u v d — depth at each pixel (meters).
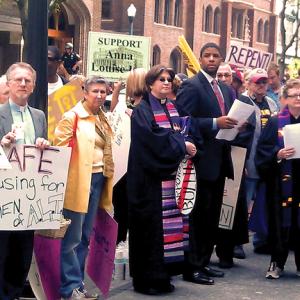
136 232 6.25
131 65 10.02
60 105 6.51
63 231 5.28
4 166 4.59
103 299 6.01
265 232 7.39
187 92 6.62
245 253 8.12
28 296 5.83
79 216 5.62
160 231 6.20
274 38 52.56
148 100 6.20
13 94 4.96
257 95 7.93
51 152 4.91
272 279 6.90
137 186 6.20
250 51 11.13
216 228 6.74
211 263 7.51
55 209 4.96
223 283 6.70
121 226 6.80
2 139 4.75
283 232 6.84
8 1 26.02
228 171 6.72
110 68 9.95
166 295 6.23
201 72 6.73
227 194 7.10
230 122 6.44
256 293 6.37
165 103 6.26
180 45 9.59
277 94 9.31
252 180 8.01
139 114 6.13
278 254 6.87
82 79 6.56
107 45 9.91
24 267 5.13
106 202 5.92
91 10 32.00
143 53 10.06
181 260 6.31
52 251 5.36
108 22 39.28
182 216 6.34
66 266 5.66
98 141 5.80
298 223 6.82
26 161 4.84
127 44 9.98
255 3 49.97
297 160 6.76
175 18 42.28
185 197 6.27
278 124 6.77
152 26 39.59
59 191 4.96
